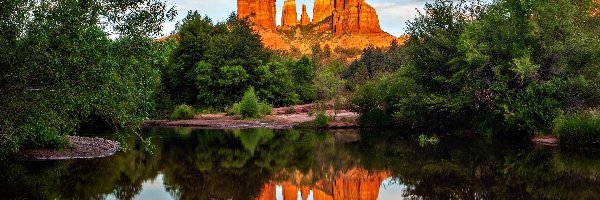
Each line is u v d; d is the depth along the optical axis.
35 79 9.00
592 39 21.11
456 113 26.02
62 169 14.91
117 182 13.28
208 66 46.16
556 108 20.75
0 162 15.51
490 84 23.34
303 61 62.75
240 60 48.44
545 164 15.40
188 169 15.66
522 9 22.94
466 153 18.31
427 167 15.51
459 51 24.52
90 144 20.08
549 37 22.17
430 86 27.73
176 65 48.25
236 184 13.32
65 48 8.69
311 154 19.17
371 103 31.91
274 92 50.91
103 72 9.24
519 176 13.54
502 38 23.69
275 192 12.40
